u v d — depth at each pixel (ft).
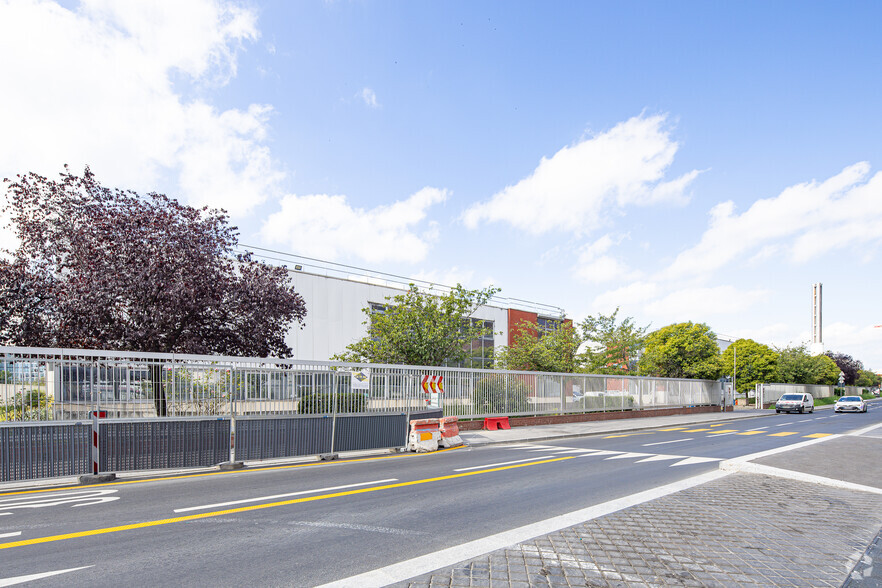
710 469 36.63
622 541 19.02
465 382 65.36
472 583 15.03
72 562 16.87
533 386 76.28
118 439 32.55
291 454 39.96
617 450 48.44
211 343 50.83
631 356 121.90
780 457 40.75
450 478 32.48
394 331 69.62
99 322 44.80
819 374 203.21
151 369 34.76
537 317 132.77
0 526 21.02
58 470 30.45
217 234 51.72
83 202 47.70
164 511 23.58
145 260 45.39
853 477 32.42
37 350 30.73
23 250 46.21
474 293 75.20
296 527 21.01
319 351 86.17
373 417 45.68
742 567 16.47
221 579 15.46
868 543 19.04
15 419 29.96
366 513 23.36
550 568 16.25
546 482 31.14
